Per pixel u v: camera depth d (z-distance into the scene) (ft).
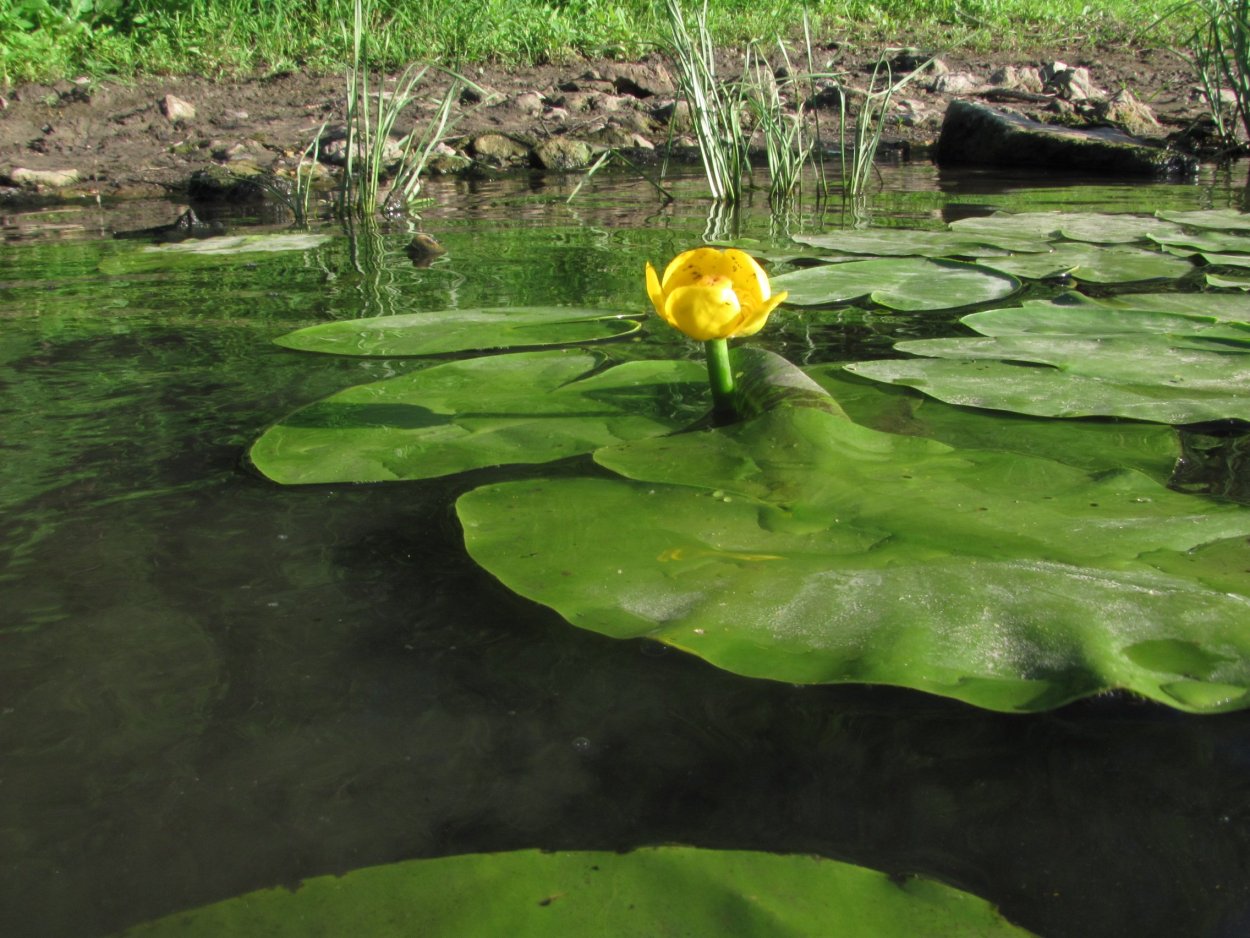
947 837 1.83
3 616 2.16
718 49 10.72
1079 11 12.64
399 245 4.70
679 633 2.05
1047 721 1.99
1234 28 8.13
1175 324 3.16
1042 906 1.68
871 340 3.18
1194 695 1.94
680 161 8.19
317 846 1.82
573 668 2.08
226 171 6.57
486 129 8.18
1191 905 1.68
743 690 2.04
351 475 2.48
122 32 10.25
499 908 1.61
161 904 1.70
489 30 10.42
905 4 12.57
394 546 2.30
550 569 2.18
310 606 2.18
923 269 3.84
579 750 1.96
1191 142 8.17
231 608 2.17
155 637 2.12
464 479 2.48
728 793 1.91
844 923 1.58
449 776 1.93
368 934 1.58
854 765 1.94
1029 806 1.89
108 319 3.44
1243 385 2.77
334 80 9.35
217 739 1.98
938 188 6.68
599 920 1.58
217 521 2.37
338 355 3.08
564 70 10.07
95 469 2.54
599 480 2.42
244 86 9.23
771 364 2.70
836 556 2.19
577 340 3.14
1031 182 6.92
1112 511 2.28
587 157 8.03
